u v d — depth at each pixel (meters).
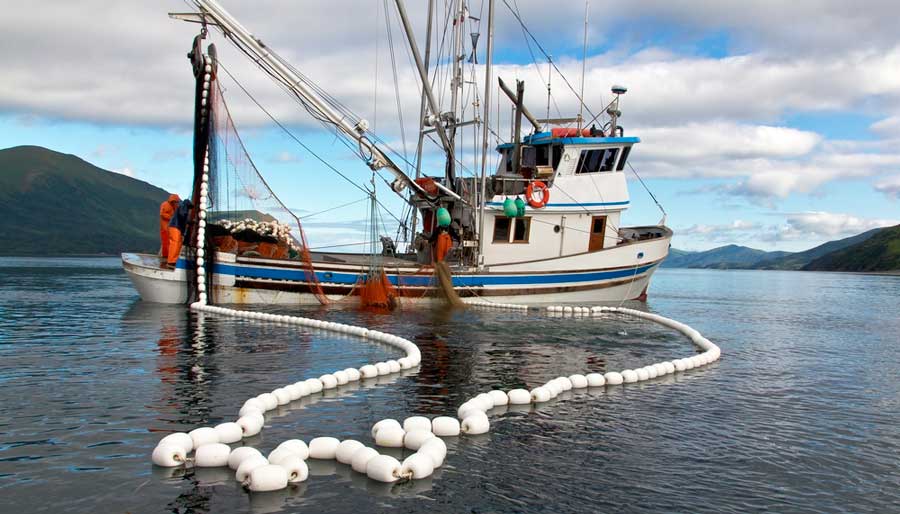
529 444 8.47
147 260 25.48
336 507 6.39
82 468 7.24
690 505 6.66
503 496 6.75
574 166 27.08
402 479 7.14
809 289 57.88
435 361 14.02
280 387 11.07
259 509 6.30
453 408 10.11
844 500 6.93
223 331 17.67
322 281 24.38
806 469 7.81
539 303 26.86
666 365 13.70
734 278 96.81
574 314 25.06
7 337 16.25
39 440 8.11
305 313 22.09
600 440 8.70
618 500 6.73
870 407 10.95
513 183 26.73
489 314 23.45
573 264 27.08
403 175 25.00
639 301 30.66
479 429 8.88
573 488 7.01
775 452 8.41
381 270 24.39
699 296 43.66
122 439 8.20
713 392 11.92
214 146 22.88
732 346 18.22
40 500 6.40
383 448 8.13
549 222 26.92
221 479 7.05
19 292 32.25
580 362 14.35
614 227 28.03
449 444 8.41
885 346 18.61
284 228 23.94
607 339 18.09
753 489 7.14
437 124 25.34
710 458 8.10
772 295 46.34
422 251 27.67
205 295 23.08
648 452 8.26
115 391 10.58
